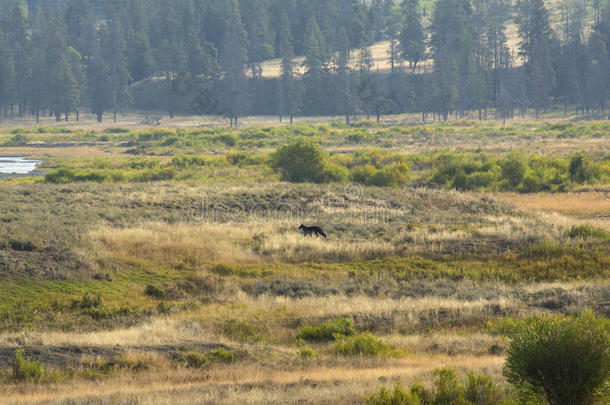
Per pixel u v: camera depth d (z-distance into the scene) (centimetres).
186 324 6438
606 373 2770
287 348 5856
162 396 3597
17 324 6166
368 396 3259
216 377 4428
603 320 2962
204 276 8388
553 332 2878
